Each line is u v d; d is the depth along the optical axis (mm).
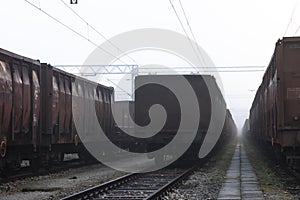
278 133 17141
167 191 14273
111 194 14094
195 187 15703
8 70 16703
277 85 16875
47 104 20672
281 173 19922
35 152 19812
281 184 16062
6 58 16844
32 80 18875
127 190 15023
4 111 15961
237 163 26562
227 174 19969
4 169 17891
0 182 16500
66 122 23047
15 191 14695
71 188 15414
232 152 40562
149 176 19484
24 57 18359
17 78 17422
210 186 15906
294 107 16703
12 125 16688
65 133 22938
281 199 12664
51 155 21922
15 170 18781
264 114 26641
